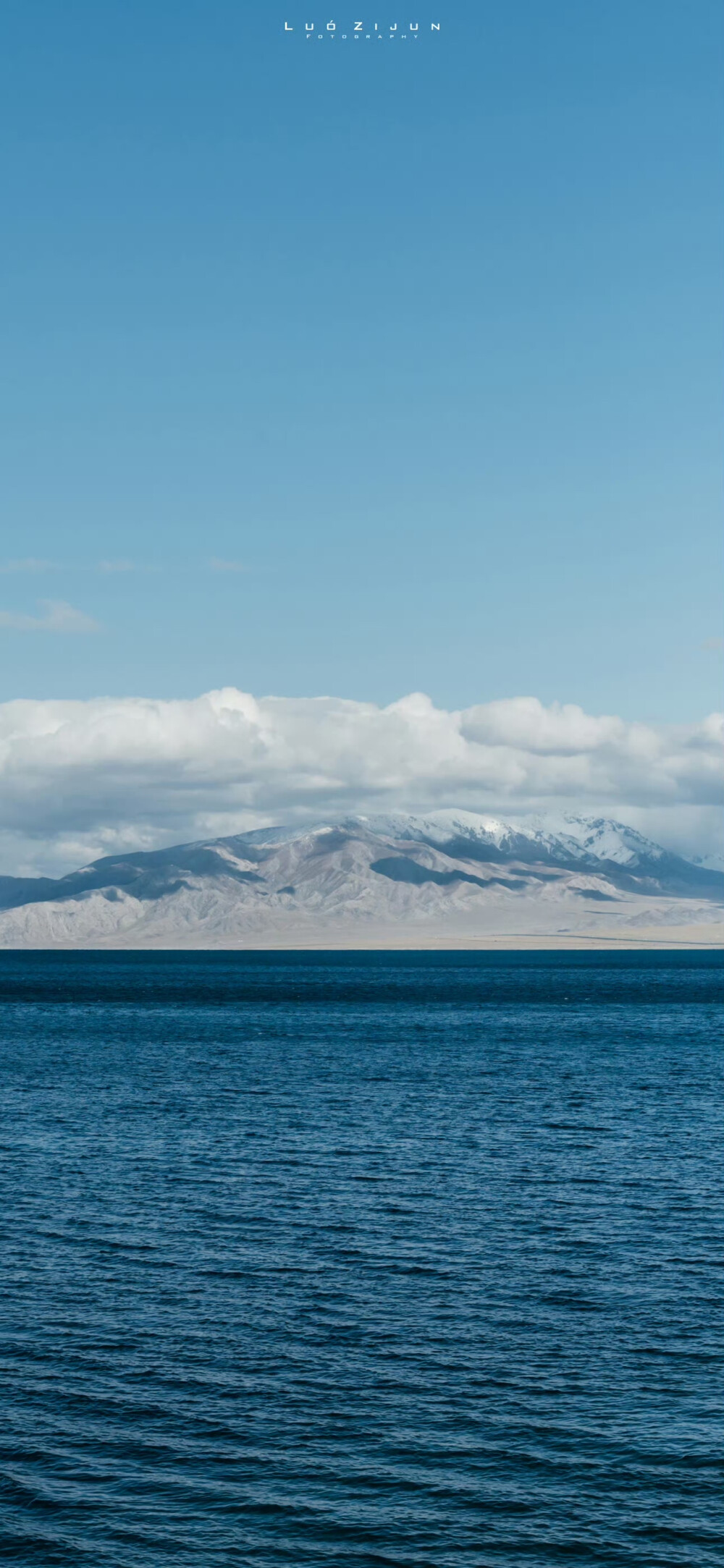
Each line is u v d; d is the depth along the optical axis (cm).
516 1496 2548
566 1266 4044
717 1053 11412
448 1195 5047
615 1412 2931
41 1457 2692
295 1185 5231
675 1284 3862
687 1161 5762
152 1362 3219
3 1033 13650
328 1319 3541
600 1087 8625
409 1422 2877
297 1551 2356
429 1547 2370
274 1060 10581
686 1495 2556
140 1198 4962
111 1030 14125
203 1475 2625
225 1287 3819
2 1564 2302
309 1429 2838
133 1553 2345
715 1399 3009
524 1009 18162
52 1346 3322
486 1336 3419
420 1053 11331
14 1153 5903
